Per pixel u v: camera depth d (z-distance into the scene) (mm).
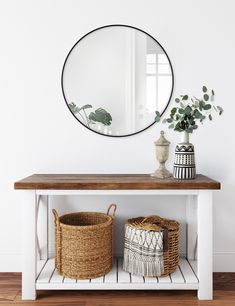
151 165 2412
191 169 2070
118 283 1952
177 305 1910
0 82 2375
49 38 2379
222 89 2387
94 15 2379
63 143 2400
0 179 2395
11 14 2365
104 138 2406
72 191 1946
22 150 2393
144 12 2381
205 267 1955
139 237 2023
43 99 2389
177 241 2111
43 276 2047
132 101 2398
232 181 2406
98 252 2027
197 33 2383
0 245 2406
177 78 2395
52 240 2424
